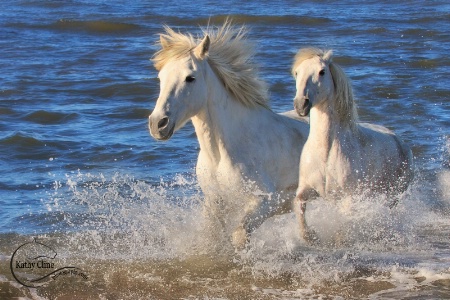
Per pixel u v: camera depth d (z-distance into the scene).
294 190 10.79
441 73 27.72
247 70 10.17
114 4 55.12
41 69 29.16
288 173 10.57
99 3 55.72
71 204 13.73
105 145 18.19
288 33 39.44
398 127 19.97
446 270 10.41
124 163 16.77
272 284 10.01
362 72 28.06
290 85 24.97
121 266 10.71
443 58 30.53
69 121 20.89
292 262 10.64
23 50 33.97
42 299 9.63
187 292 9.80
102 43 36.72
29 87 25.55
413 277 10.21
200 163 10.16
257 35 38.53
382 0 57.38
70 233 12.23
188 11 49.81
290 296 9.65
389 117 21.02
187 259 10.83
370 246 11.32
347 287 9.88
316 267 10.48
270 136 10.35
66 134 19.36
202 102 9.62
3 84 25.84
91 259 11.02
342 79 10.31
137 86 25.47
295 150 10.63
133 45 35.91
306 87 10.02
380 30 39.94
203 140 9.92
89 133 19.48
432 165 16.50
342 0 57.91
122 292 9.84
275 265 10.49
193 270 10.49
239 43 10.23
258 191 10.06
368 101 23.08
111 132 19.61
